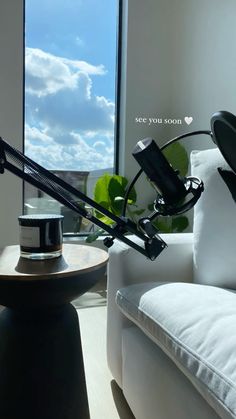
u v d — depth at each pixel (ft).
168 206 2.51
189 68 10.23
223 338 2.84
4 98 9.53
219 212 4.54
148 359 3.81
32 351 3.34
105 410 4.53
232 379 2.47
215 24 8.97
